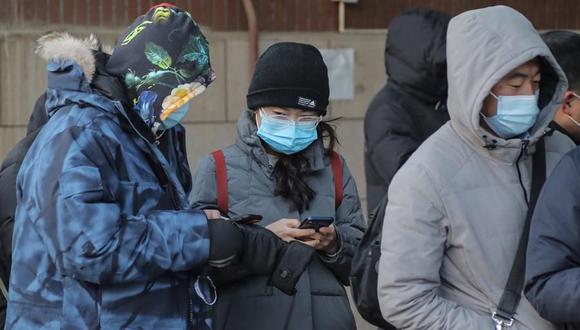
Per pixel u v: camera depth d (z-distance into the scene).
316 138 5.98
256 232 5.24
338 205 6.13
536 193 5.12
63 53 4.86
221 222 4.91
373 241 5.42
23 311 4.72
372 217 5.51
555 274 4.81
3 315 5.52
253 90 5.92
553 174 4.96
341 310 5.92
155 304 4.80
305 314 5.77
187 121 11.57
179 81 5.04
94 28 11.27
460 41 5.12
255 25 11.44
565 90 5.34
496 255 5.04
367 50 11.95
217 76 11.59
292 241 5.39
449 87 5.20
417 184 5.06
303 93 5.84
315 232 5.65
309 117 5.92
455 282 5.14
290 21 11.80
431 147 5.18
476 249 5.02
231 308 5.73
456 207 5.03
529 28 5.16
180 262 4.75
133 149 4.85
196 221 4.83
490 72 5.01
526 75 5.17
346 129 11.95
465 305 5.10
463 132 5.17
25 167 4.74
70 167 4.55
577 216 4.83
